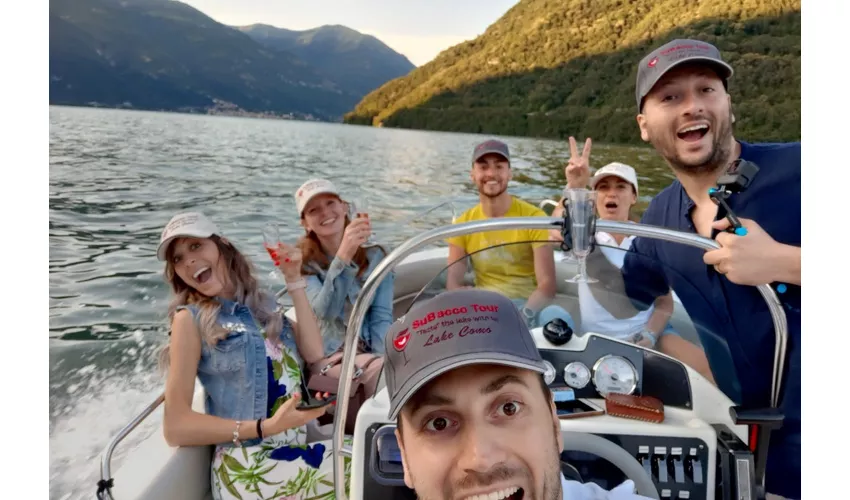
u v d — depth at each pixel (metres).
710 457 1.13
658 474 1.14
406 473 0.79
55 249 6.95
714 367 1.27
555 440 0.78
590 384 1.24
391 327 0.83
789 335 1.29
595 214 1.05
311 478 1.69
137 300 5.36
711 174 1.55
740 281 1.14
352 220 2.30
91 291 5.55
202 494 1.81
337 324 2.31
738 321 1.30
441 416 0.76
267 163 15.59
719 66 1.50
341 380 1.16
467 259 1.25
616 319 1.25
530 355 0.76
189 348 1.73
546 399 0.78
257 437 1.67
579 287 1.24
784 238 1.43
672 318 1.27
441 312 0.79
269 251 2.04
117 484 1.51
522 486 0.74
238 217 9.13
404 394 0.75
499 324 0.78
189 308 1.77
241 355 1.77
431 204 10.32
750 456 1.09
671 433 1.14
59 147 15.44
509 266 1.24
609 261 1.23
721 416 1.21
